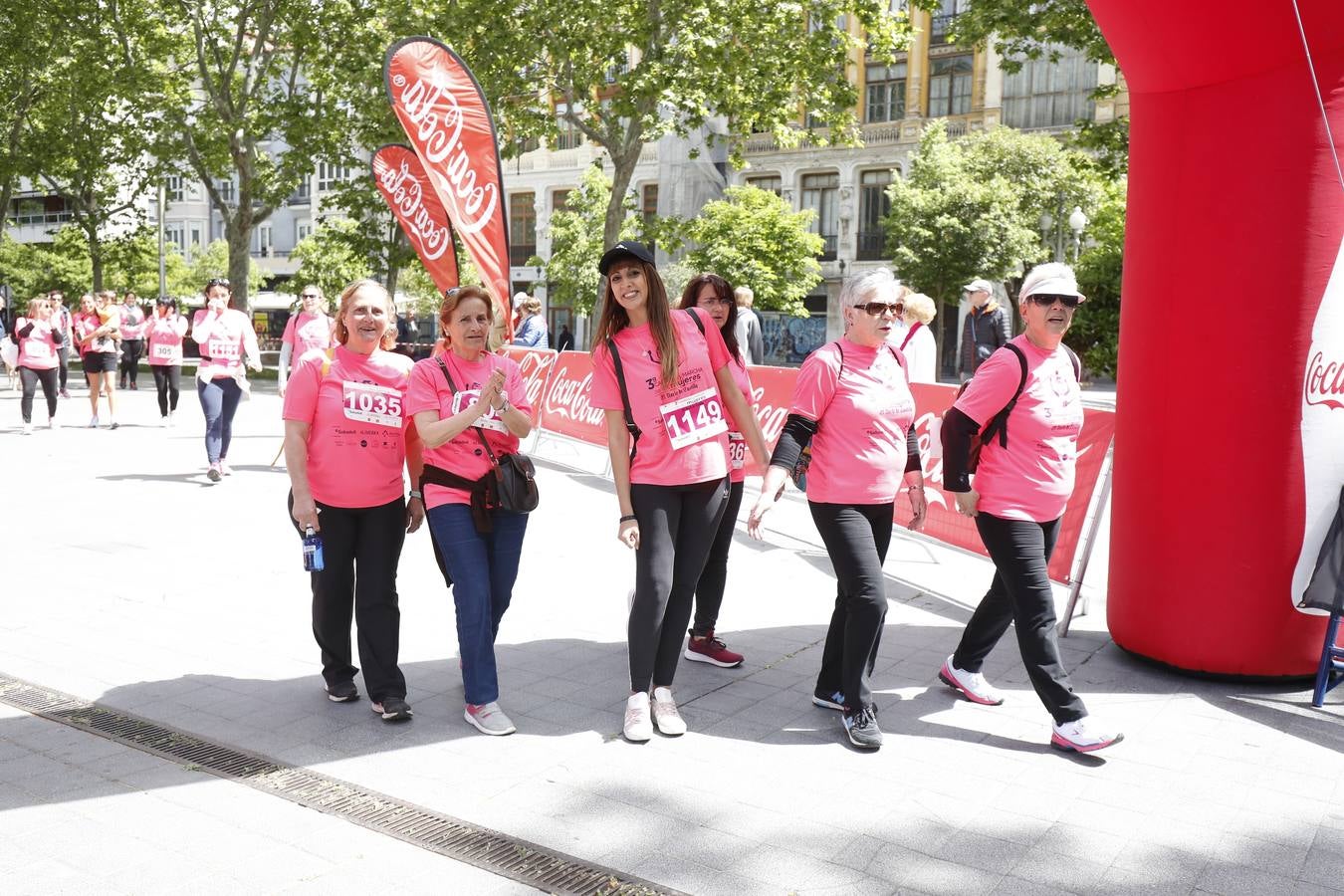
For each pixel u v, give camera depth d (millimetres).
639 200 42219
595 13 20469
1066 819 3594
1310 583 4691
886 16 20891
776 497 4199
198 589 6391
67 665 5051
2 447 12773
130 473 10852
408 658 5273
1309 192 4500
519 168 44812
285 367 10438
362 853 3334
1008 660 5320
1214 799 3756
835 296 40219
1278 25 4359
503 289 4484
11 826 3479
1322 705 4672
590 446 12398
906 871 3246
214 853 3320
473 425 4398
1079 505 5910
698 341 4340
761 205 33000
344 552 4492
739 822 3562
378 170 6531
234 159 27031
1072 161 18578
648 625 4254
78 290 52375
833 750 4191
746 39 20531
